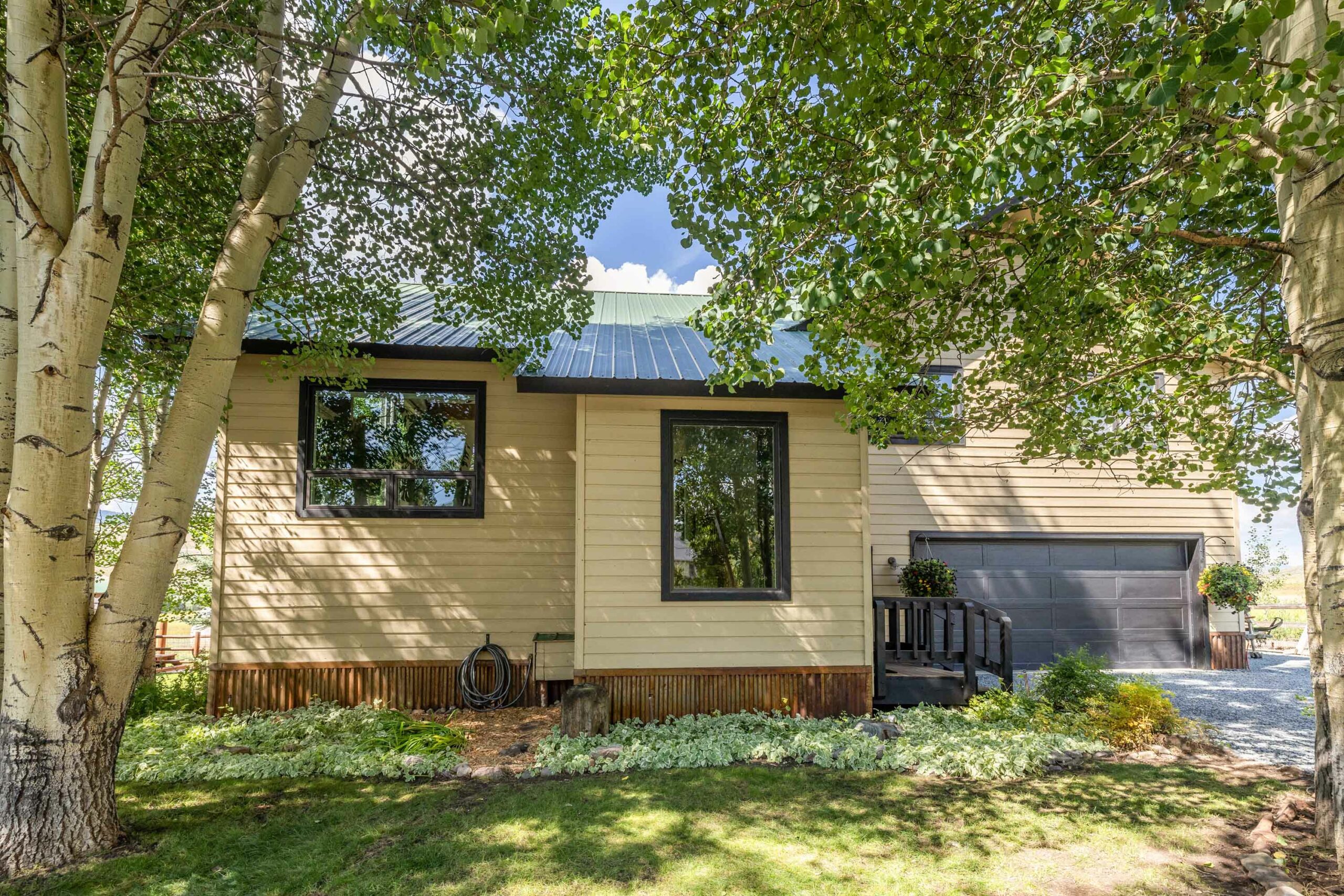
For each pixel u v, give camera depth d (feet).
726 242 13.75
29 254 11.35
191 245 19.54
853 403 19.72
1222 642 33.45
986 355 18.89
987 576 32.73
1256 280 16.01
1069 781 15.65
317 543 23.53
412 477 24.41
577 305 22.66
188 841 12.13
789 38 12.25
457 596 24.11
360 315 22.50
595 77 16.98
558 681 24.09
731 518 21.99
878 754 17.40
